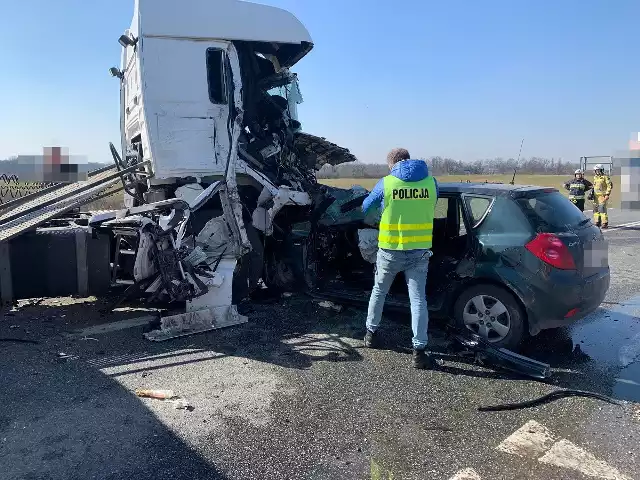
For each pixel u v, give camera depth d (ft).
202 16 19.07
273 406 12.12
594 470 9.71
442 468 9.75
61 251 17.13
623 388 13.42
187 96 18.93
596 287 15.19
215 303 17.93
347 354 15.46
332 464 9.84
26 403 12.07
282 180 22.17
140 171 19.42
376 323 15.83
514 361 14.19
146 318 18.58
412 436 10.88
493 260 15.29
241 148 20.85
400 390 13.08
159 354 15.23
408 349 15.96
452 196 16.69
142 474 9.45
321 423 11.37
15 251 16.79
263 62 23.48
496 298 15.46
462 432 11.07
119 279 18.16
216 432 10.93
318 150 26.63
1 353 15.11
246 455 10.09
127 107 23.16
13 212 20.29
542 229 14.88
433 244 17.53
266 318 18.86
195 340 16.42
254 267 20.02
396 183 14.57
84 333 16.96
